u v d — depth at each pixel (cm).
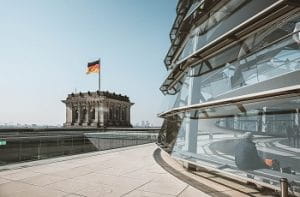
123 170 1086
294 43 863
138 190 761
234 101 816
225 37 835
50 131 4738
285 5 639
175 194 712
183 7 1215
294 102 891
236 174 714
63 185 826
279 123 1230
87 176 966
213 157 935
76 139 2956
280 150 1160
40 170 1091
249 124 1216
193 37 1136
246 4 876
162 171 1055
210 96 1077
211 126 1104
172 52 1525
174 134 1327
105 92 7450
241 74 995
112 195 713
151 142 3106
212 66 1092
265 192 704
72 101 7694
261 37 904
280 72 845
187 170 1058
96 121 7250
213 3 997
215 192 720
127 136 3297
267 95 679
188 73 1165
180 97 1247
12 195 712
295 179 610
